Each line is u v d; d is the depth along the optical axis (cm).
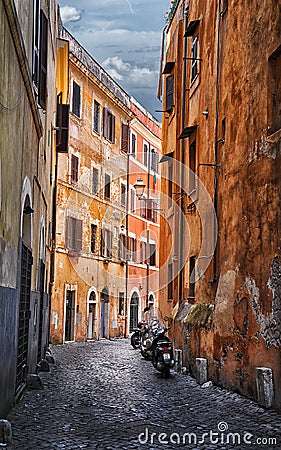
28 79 1076
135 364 1952
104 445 759
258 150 1111
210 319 1407
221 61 1429
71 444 757
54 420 920
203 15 1731
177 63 2162
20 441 768
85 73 3381
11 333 913
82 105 3400
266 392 1000
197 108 1778
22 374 1169
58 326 3072
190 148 1853
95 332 3597
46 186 1903
